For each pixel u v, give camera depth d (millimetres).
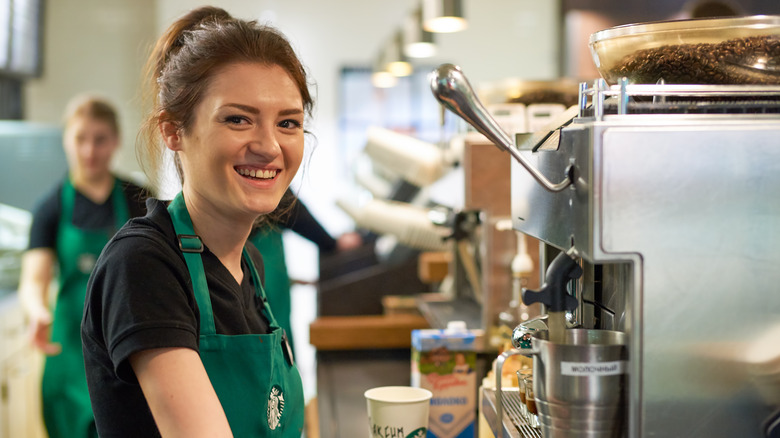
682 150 893
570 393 932
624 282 1014
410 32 4227
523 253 2090
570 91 2342
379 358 2674
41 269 3076
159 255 1078
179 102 1153
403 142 2932
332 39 6914
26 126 5254
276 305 2650
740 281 904
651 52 1066
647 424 909
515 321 2016
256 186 1148
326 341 2764
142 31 6305
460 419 1633
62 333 3002
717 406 911
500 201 2189
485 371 2035
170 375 1009
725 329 906
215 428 1004
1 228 4434
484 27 6859
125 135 6301
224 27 1168
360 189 4902
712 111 975
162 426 1015
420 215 3127
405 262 3494
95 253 3070
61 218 3092
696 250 898
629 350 913
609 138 887
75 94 6262
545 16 6836
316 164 7027
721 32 1018
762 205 901
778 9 2418
